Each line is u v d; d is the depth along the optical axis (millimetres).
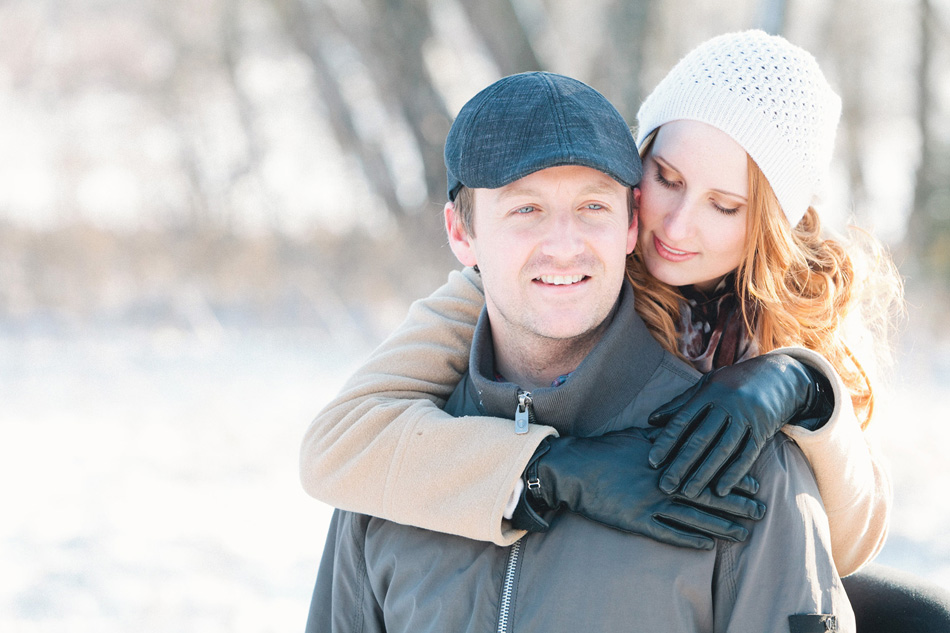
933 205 11914
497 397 1688
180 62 15430
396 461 1656
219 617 4008
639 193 1906
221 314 13016
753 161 1798
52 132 15516
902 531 4684
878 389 1973
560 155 1516
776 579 1451
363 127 13281
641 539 1510
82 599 4227
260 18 15172
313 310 12641
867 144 15250
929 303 10352
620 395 1691
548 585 1540
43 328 12641
